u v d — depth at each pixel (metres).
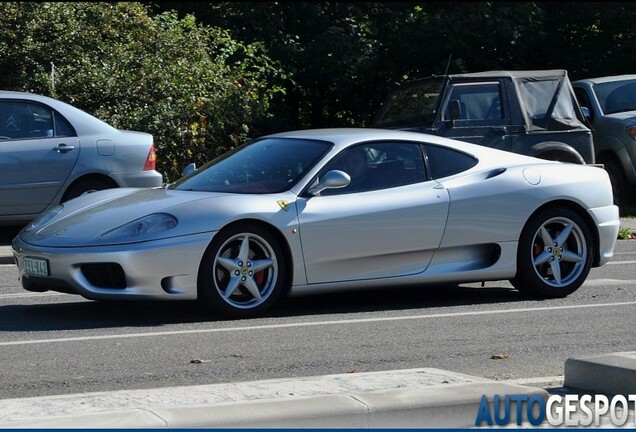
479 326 11.18
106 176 17.91
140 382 8.66
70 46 23.77
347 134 12.43
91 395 7.62
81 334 10.56
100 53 24.30
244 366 9.26
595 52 31.30
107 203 11.94
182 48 25.25
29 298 12.88
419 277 12.13
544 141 20.14
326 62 28.89
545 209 12.81
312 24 29.27
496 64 31.03
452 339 10.52
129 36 25.14
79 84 23.22
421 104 20.23
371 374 8.24
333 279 11.71
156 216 11.10
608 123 23.80
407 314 11.85
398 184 12.15
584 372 8.42
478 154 12.84
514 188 12.61
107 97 23.44
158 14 28.41
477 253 12.52
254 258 11.41
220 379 8.80
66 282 10.98
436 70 30.05
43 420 6.73
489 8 29.62
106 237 10.96
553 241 12.91
